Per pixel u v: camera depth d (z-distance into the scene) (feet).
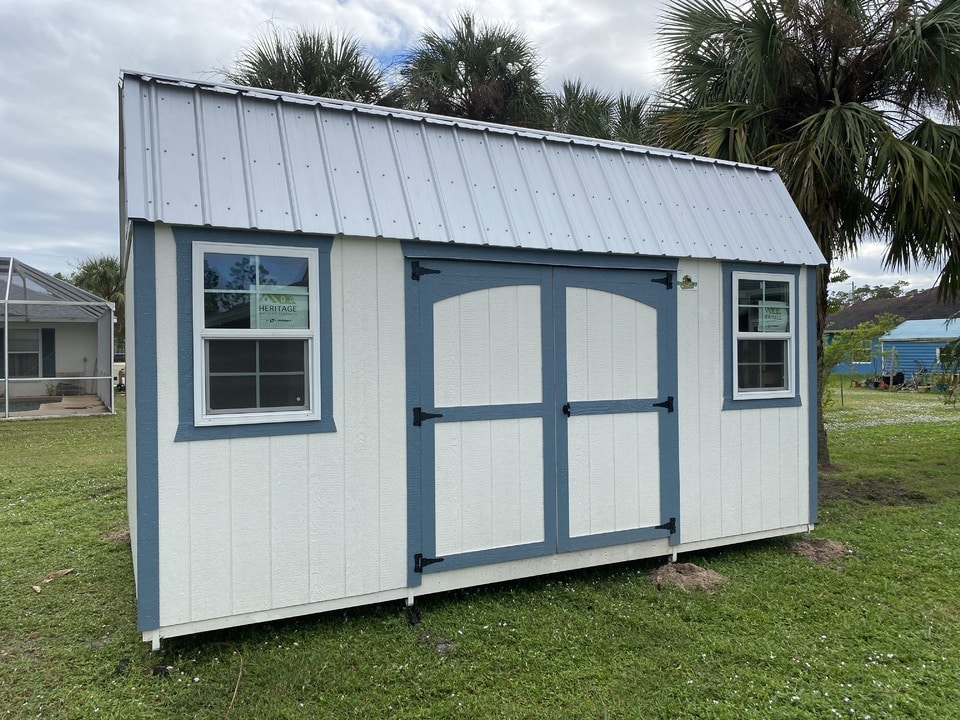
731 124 24.02
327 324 11.67
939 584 14.32
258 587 11.14
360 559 12.00
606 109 41.42
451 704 9.48
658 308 14.99
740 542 16.37
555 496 13.87
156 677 10.19
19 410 51.19
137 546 10.49
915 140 23.88
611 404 14.46
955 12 22.02
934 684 10.12
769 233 16.66
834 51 23.72
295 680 10.03
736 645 11.41
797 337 17.04
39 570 15.01
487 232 12.89
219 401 11.00
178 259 10.52
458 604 13.12
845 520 19.63
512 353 13.41
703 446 15.61
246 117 11.89
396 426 12.29
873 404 56.90
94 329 61.16
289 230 11.09
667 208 15.55
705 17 24.88
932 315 108.78
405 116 13.50
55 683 10.03
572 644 11.42
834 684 10.11
